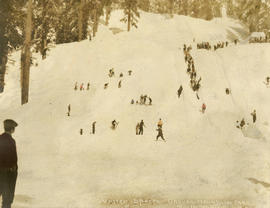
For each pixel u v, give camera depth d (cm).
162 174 1630
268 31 6681
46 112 3378
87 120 3042
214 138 2741
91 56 5222
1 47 4466
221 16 9331
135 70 4203
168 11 9444
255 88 3581
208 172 1655
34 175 1483
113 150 2438
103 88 3772
